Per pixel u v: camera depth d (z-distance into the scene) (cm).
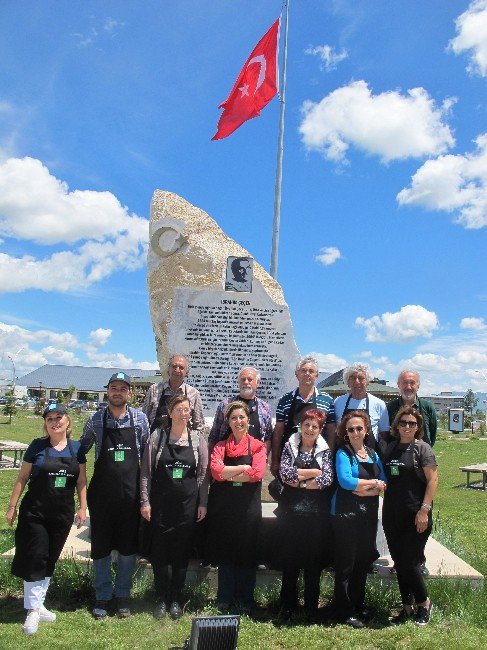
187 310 732
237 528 489
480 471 1347
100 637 430
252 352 734
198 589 519
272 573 549
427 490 476
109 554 488
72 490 474
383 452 499
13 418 4256
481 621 473
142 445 503
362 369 558
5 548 657
